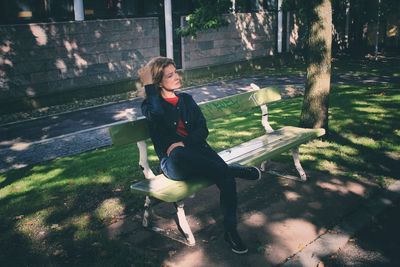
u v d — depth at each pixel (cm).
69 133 859
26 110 1091
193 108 395
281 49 1861
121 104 1145
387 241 366
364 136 641
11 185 534
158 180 379
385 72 1481
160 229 387
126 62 1301
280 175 509
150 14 1538
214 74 1578
